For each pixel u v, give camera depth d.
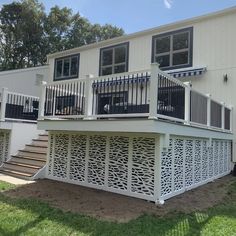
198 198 7.75
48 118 9.12
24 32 35.84
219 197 7.95
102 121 7.69
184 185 8.43
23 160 11.17
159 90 7.09
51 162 9.95
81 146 9.20
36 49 36.72
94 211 6.38
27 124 12.39
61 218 5.90
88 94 8.21
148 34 14.73
